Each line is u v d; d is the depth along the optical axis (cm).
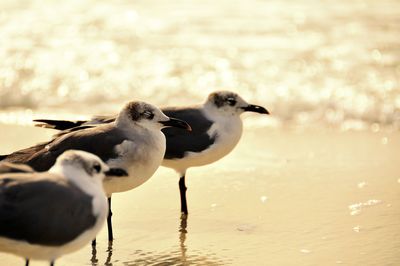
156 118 1164
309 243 1173
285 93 2073
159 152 1170
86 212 910
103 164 953
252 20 2677
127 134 1150
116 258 1135
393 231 1209
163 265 1108
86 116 1978
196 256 1138
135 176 1152
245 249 1159
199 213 1325
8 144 1705
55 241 898
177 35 2528
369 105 1995
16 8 2842
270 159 1645
